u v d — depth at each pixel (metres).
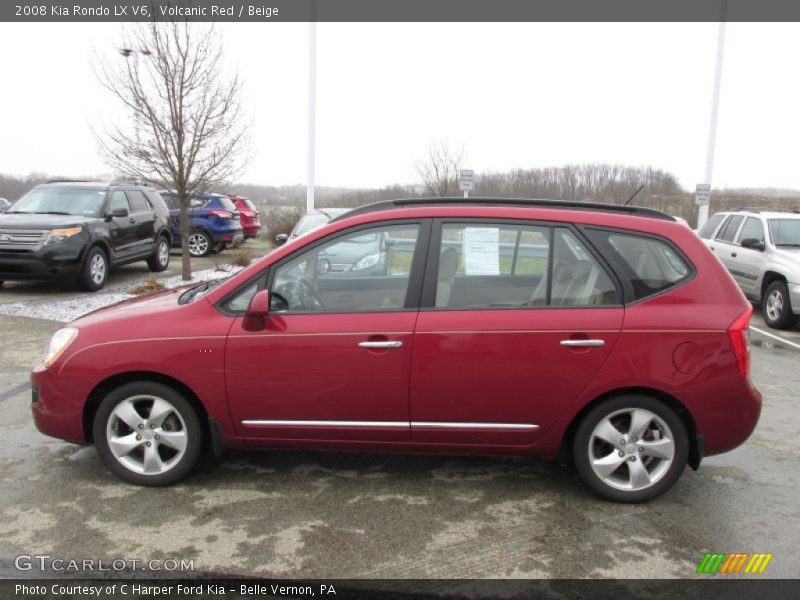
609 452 3.70
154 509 3.53
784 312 9.20
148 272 13.69
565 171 23.95
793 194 27.73
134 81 10.58
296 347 3.55
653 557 3.14
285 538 3.26
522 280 3.61
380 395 3.57
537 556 3.14
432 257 3.63
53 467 4.05
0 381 5.85
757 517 3.57
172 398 3.68
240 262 15.30
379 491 3.79
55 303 9.48
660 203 24.33
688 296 3.53
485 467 4.16
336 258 3.68
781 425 5.14
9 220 10.06
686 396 3.47
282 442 3.71
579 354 3.48
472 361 3.50
